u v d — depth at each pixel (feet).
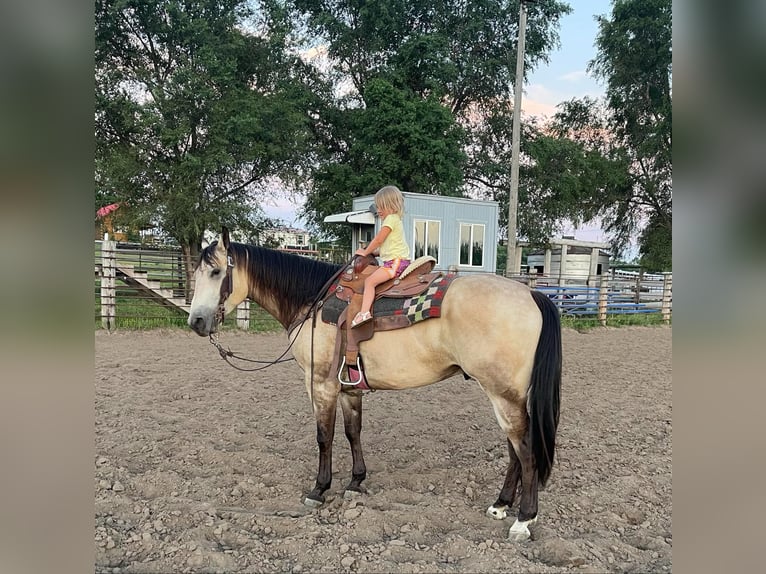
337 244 70.13
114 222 50.49
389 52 73.41
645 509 11.38
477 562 8.98
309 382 11.79
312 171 64.69
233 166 53.21
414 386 11.08
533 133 78.07
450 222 47.24
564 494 12.04
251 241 57.82
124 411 17.44
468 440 15.87
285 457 14.07
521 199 74.33
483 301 9.96
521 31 46.34
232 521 10.34
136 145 49.93
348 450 14.80
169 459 13.50
